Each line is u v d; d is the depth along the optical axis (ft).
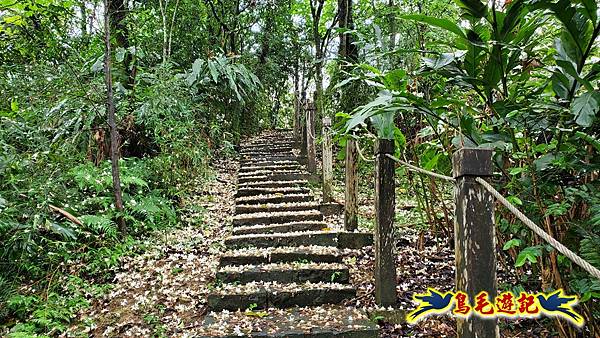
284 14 30.53
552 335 6.70
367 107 6.69
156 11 21.26
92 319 8.58
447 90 8.59
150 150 16.10
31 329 7.99
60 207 10.86
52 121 12.48
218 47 23.25
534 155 6.18
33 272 9.70
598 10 5.55
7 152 10.28
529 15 7.02
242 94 23.29
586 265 3.39
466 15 6.23
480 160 4.50
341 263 10.30
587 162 5.52
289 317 8.21
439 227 11.18
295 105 27.91
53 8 14.39
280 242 11.48
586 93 5.03
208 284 9.61
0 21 13.19
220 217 14.71
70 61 14.32
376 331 7.48
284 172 18.88
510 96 6.54
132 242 11.33
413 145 9.95
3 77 12.76
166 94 14.78
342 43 22.74
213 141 20.58
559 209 5.17
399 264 10.02
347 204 12.06
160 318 8.51
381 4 19.19
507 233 6.93
